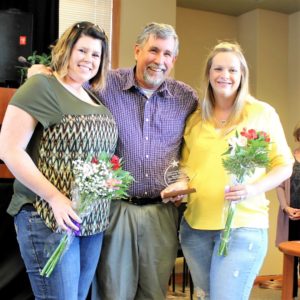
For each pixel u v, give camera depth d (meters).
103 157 1.78
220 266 2.06
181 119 2.29
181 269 5.16
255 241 2.07
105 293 2.20
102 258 2.19
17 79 3.07
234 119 2.13
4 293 2.35
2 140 1.72
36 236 1.79
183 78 5.56
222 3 5.38
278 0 5.22
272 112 2.17
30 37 3.11
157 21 4.71
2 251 2.35
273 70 5.59
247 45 5.68
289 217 4.33
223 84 2.11
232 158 1.98
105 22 4.62
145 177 2.21
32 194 1.81
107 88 2.21
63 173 1.79
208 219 2.13
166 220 2.26
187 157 2.29
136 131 2.21
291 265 3.12
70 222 1.72
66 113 1.79
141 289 2.26
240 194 1.97
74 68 1.85
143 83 2.24
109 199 1.84
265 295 4.91
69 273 1.81
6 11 3.09
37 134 1.81
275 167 2.11
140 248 2.21
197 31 5.64
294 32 5.60
